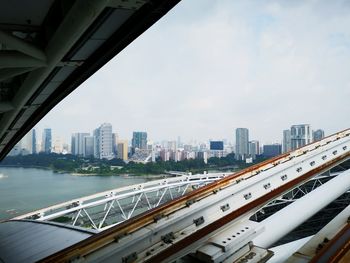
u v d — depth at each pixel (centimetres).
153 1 1356
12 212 11156
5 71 1716
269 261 1727
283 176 2188
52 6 1529
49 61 1669
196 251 1606
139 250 1439
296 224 2239
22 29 1659
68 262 1288
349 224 1379
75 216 6234
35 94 2392
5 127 3083
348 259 1058
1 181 18925
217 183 1869
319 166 2462
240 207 1859
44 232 3369
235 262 1609
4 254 2950
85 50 1728
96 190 14862
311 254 1259
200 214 1692
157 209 1603
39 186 16550
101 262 1332
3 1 1417
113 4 1298
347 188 2902
